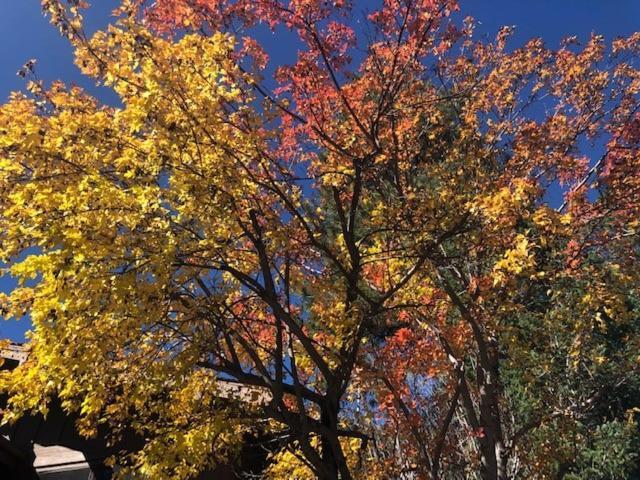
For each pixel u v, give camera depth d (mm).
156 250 6113
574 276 9953
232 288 8547
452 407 10406
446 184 9195
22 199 5820
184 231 6551
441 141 10312
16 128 6172
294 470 10008
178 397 8117
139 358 7543
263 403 7945
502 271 7734
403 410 10070
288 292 8805
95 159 6672
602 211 9797
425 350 10359
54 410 11062
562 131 10492
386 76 8492
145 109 6293
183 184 6348
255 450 11188
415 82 9070
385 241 9492
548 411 12180
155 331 7613
